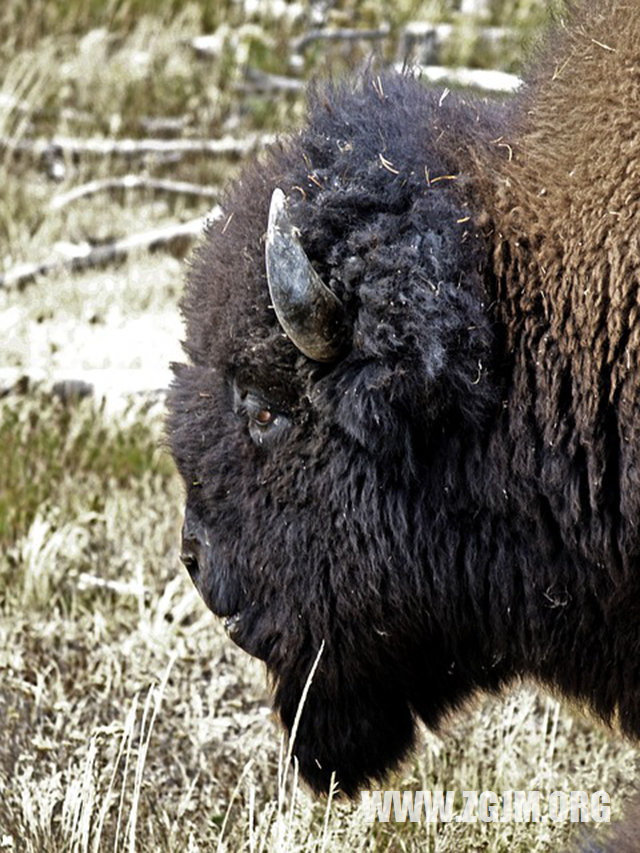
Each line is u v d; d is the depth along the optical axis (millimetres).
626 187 12414
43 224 34062
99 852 14453
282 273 12453
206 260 13969
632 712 13992
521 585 13586
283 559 13742
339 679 14445
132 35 43844
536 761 17359
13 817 15297
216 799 16562
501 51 41344
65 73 41312
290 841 13789
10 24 43156
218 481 13906
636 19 12734
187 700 18344
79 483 23281
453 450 13133
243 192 13945
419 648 14344
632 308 12336
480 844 15773
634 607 13273
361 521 13281
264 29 44938
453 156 13289
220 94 41094
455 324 12609
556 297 12672
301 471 13391
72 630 19406
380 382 12664
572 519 12984
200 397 13891
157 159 38344
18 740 17094
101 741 16516
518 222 12852
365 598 13633
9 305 30188
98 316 29609
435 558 13461
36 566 20188
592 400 12617
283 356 13125
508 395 12945
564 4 14117
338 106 13922
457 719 15234
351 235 12812
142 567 20672
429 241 12727
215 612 14375
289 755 13711
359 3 45031
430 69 37094
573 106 13008
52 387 25422
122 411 24859
